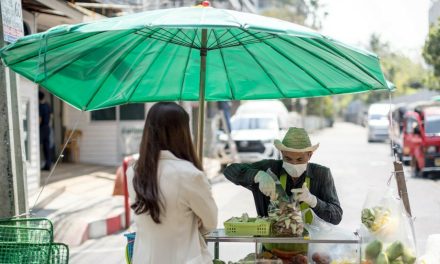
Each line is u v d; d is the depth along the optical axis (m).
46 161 15.61
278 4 50.97
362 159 23.19
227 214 10.83
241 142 18.14
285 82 4.50
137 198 2.98
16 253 3.64
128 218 9.60
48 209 9.96
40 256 3.64
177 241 2.99
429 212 10.66
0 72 5.08
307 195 3.62
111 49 3.86
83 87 4.01
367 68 3.67
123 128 18.12
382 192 3.59
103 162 18.12
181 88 4.74
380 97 80.25
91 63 3.87
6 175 5.16
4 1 4.59
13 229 4.00
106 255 7.73
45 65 3.27
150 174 2.96
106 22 3.06
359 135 47.81
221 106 18.00
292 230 3.53
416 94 32.75
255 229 3.54
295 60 4.11
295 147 3.78
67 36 3.36
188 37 4.15
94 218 9.20
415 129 16.22
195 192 2.96
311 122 56.22
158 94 4.68
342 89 4.32
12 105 5.21
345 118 112.56
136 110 18.12
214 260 3.69
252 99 4.73
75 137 17.72
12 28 4.78
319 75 4.21
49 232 3.69
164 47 4.27
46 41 3.11
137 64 4.25
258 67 4.43
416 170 16.47
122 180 9.57
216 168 17.64
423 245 7.68
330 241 3.50
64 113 18.03
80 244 8.40
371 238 3.47
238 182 3.92
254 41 4.06
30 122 11.31
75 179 14.16
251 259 3.71
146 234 3.04
